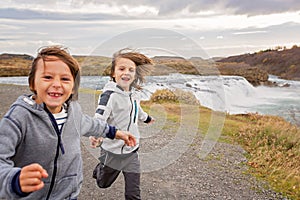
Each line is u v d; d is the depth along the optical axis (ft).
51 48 4.97
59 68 4.78
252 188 10.06
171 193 9.43
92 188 9.62
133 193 7.04
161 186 9.80
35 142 4.74
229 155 12.42
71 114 5.22
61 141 4.98
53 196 5.10
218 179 10.41
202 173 10.64
